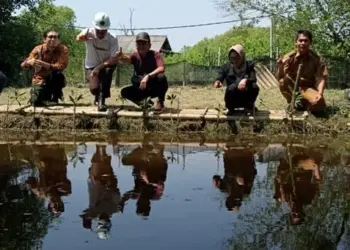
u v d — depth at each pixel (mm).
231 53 8492
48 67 9156
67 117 8805
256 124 8453
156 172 5762
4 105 9602
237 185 5195
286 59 8680
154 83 8812
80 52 37781
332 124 8367
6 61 24938
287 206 4469
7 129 8797
